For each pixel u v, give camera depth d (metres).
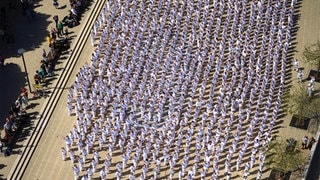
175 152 72.25
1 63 82.75
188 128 75.44
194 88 79.69
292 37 88.69
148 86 79.50
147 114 76.81
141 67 82.50
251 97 78.62
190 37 87.44
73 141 73.69
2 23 87.81
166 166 71.44
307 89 79.50
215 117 75.81
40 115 77.00
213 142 72.75
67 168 71.44
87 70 81.12
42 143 74.06
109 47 84.81
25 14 90.44
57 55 84.88
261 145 73.19
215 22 90.12
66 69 83.06
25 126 75.62
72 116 77.19
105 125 75.75
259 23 89.25
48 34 87.94
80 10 91.50
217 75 81.75
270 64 83.69
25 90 77.50
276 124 76.44
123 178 70.25
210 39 87.56
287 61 84.94
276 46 86.00
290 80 82.25
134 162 70.81
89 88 79.94
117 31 87.62
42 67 81.19
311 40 88.31
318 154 73.62
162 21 89.06
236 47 85.50
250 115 77.19
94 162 70.38
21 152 72.81
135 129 74.38
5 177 70.38
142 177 69.12
